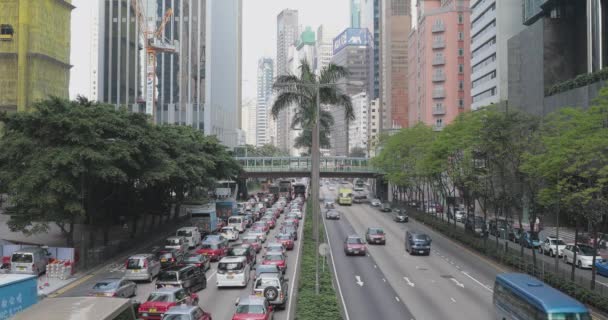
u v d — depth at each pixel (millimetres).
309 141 66688
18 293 21969
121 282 29094
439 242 57469
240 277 33094
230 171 77062
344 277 37125
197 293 32031
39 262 37438
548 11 68500
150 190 58094
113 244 47188
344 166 110188
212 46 156000
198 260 37500
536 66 67438
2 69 94000
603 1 57750
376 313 27047
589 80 55375
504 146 42406
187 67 148000
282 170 109062
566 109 35625
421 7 146000
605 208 30375
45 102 39688
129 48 145375
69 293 32312
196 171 60031
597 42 58031
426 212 84688
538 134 41375
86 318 12805
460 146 49656
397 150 78562
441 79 129250
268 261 37250
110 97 144375
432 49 130375
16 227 38969
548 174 34031
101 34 145000
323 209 100250
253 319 21422
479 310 27891
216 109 158625
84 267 40312
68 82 107188
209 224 59438
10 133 39938
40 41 96438
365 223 75625
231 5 186875
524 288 21953
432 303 29438
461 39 129000
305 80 52781
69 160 36344
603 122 33688
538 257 46844
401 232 65750
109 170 38469
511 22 87688
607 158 30672
